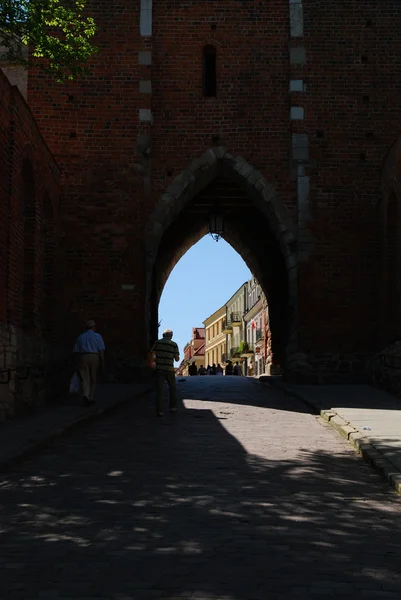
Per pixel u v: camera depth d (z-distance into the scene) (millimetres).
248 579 4688
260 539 5605
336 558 5141
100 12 20891
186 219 26125
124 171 20328
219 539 5590
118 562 5027
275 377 23250
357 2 21047
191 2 21125
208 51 21250
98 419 13203
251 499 6961
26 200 15766
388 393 16625
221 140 20625
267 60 20969
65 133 20391
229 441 10430
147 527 5934
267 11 21156
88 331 14625
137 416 13656
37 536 5676
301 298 19859
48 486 7480
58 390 17406
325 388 18156
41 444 9734
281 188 20406
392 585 4590
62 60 15516
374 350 19703
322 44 20891
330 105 20656
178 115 20719
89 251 20000
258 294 59938
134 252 20016
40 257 16391
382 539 5656
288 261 20172
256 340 60594
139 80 20656
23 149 14633
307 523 6105
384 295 19281
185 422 12625
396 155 17719
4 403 12594
